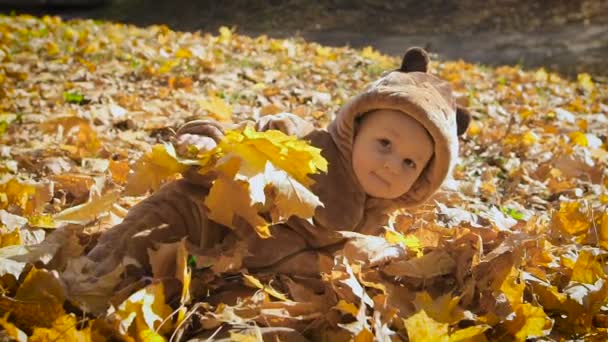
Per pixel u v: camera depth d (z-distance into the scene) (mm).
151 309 2162
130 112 5461
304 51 10664
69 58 7770
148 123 5262
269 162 2371
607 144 6156
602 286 2713
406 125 2555
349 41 18938
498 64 15648
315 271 2652
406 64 2920
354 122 2664
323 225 2650
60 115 5098
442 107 2617
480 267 2699
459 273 2709
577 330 2605
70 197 3562
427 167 2672
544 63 15648
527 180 4844
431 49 17641
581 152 5211
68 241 2555
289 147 2373
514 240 2793
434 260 2715
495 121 6598
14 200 3217
